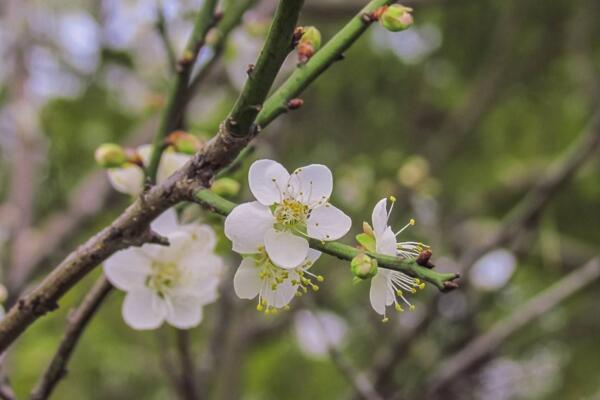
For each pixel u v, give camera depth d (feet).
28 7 2.67
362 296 2.85
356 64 3.21
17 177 2.24
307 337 2.79
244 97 1.00
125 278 1.22
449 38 3.31
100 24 2.75
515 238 2.18
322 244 1.00
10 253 1.95
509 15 3.09
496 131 3.33
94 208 2.23
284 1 0.97
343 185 2.71
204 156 1.02
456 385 2.15
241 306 2.24
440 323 2.34
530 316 2.05
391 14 1.02
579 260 2.93
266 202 1.02
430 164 2.91
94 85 2.95
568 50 3.16
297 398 3.00
